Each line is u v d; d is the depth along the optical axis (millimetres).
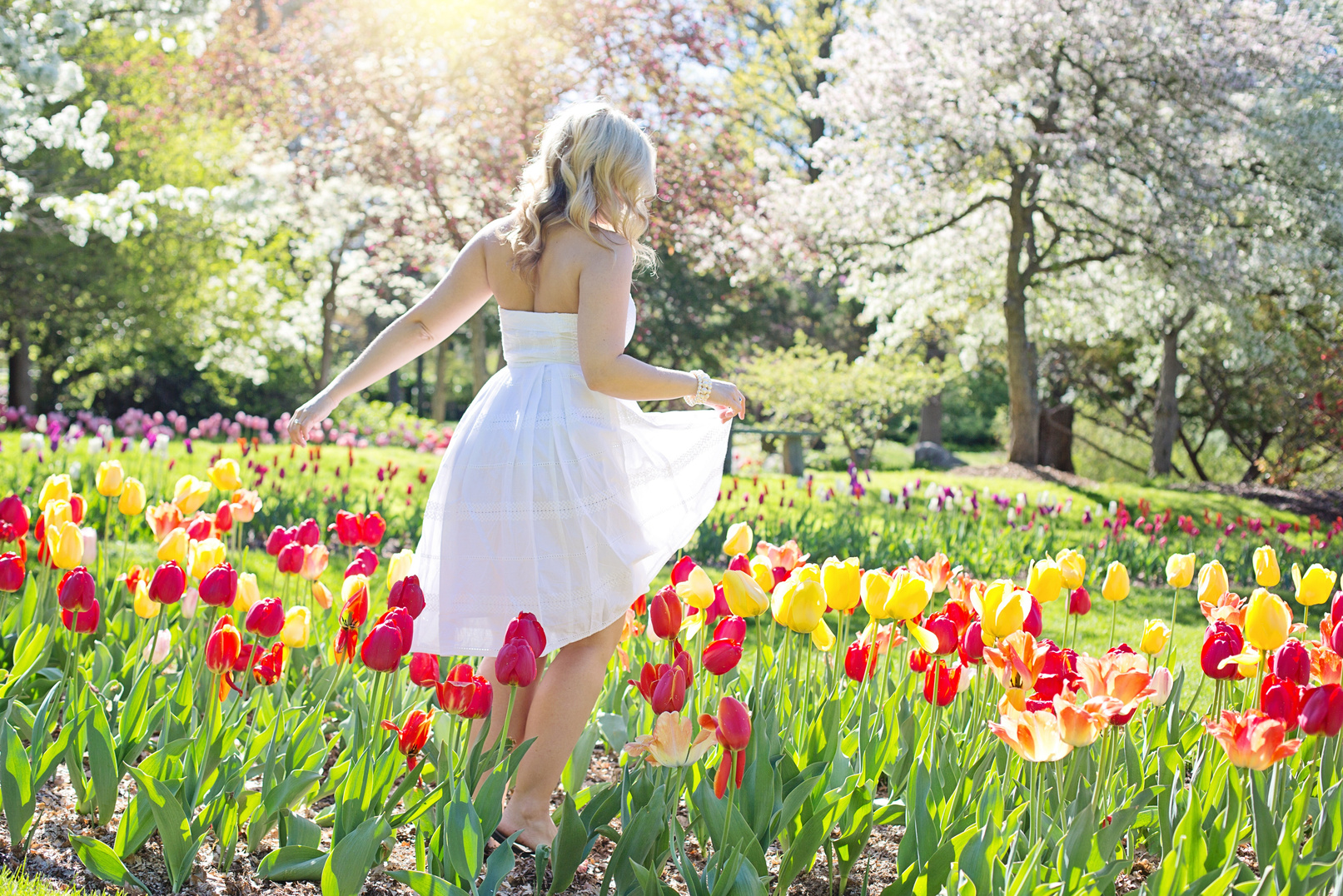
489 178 14656
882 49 17344
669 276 23766
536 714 2510
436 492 2635
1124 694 2176
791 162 29078
